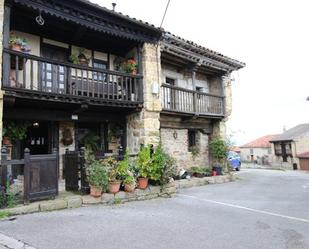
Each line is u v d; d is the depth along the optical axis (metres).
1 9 6.18
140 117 9.24
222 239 4.34
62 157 8.94
